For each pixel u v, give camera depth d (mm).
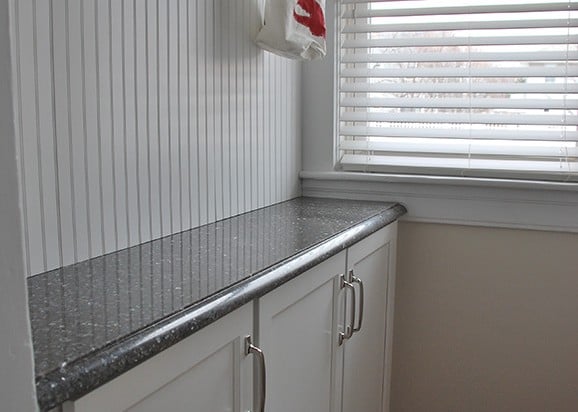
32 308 1002
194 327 995
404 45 2158
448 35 2150
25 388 707
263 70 1949
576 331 2109
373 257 1934
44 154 1183
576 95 2068
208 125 1679
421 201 2186
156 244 1460
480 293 2186
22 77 1125
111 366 832
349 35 2270
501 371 2205
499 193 2104
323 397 1608
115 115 1350
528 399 2191
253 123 1914
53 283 1140
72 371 785
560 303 2113
